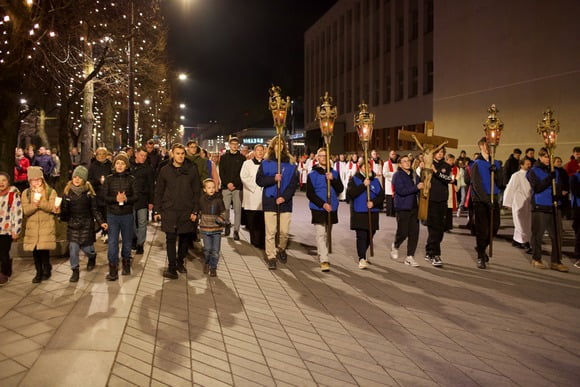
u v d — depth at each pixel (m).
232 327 6.03
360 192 9.15
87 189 7.89
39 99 19.48
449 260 10.09
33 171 7.61
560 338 5.82
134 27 18.03
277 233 9.68
